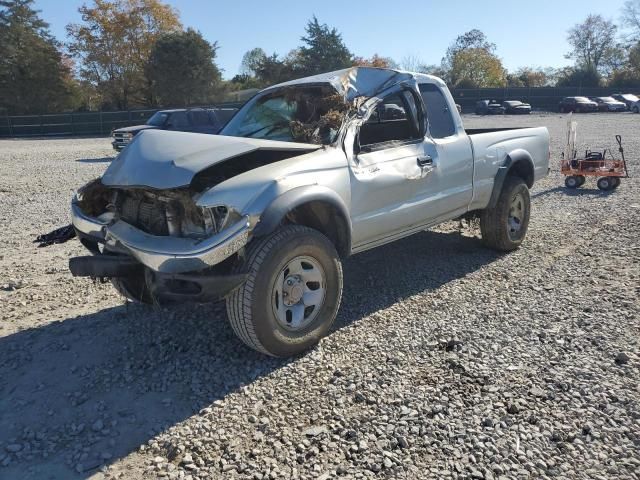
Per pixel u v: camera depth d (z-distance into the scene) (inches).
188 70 2199.8
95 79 2431.1
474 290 209.8
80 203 176.2
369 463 112.6
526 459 112.9
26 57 2149.4
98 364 157.9
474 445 117.5
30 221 358.9
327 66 2386.8
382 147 189.8
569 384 139.1
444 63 3390.7
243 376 148.3
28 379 150.9
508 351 158.4
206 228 144.1
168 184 142.3
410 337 169.5
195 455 117.0
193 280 138.7
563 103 1990.7
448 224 314.3
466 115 1924.2
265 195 144.5
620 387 137.5
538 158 269.3
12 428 128.9
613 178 417.7
